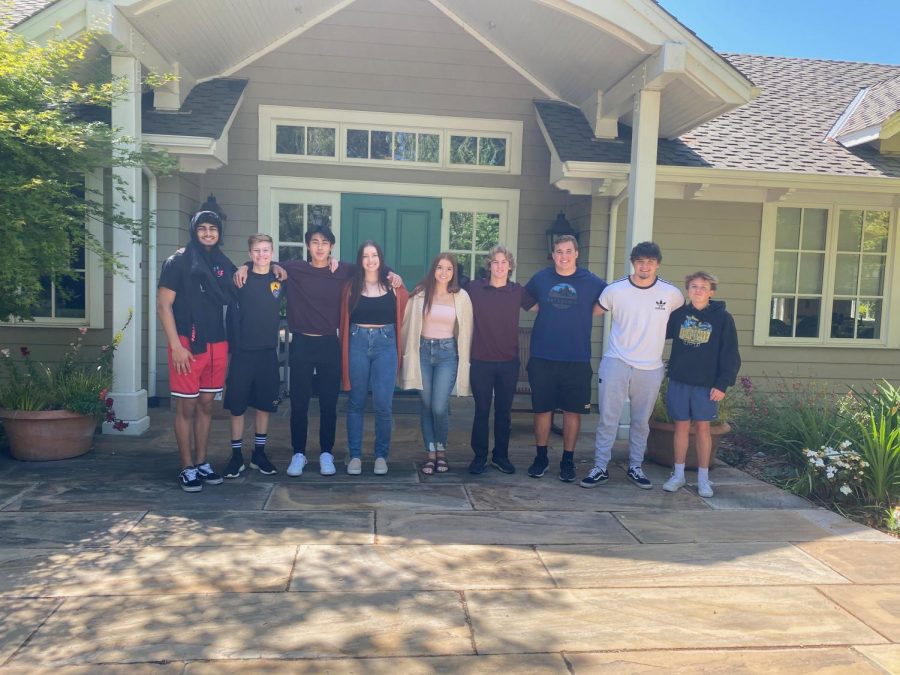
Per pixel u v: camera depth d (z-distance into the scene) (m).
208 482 4.78
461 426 6.90
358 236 8.09
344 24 7.90
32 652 2.73
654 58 5.93
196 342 4.56
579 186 7.49
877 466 4.68
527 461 5.68
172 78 5.84
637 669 2.72
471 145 8.20
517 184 8.23
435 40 8.02
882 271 8.45
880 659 2.83
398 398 7.96
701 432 4.89
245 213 7.91
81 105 6.81
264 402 4.94
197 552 3.68
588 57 6.72
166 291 4.52
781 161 7.62
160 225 7.14
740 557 3.83
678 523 4.33
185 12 6.01
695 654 2.84
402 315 5.07
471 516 4.33
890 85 9.14
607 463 5.07
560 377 5.00
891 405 5.54
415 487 4.87
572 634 2.97
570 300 4.97
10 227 4.59
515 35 7.39
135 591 3.24
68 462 5.24
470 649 2.83
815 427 5.46
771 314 8.35
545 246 8.30
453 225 8.20
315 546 3.80
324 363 4.98
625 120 8.19
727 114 8.85
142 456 5.45
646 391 4.93
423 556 3.71
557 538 4.02
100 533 3.90
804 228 8.29
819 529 4.29
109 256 5.18
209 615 3.04
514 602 3.23
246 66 7.84
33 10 6.08
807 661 2.81
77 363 6.94
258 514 4.25
